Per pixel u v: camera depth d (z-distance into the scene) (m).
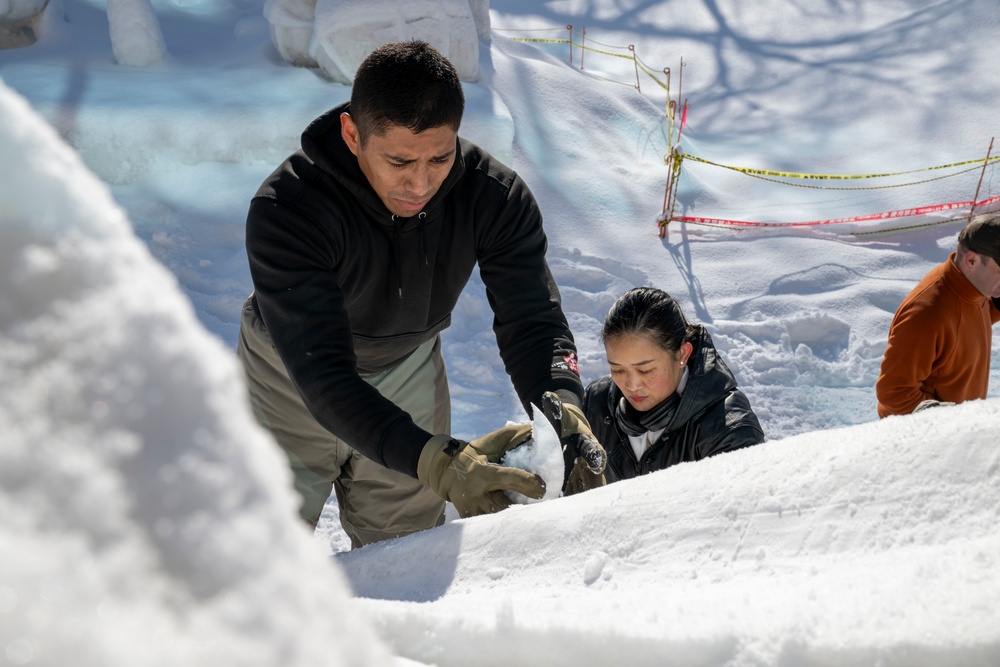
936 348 2.51
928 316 2.49
